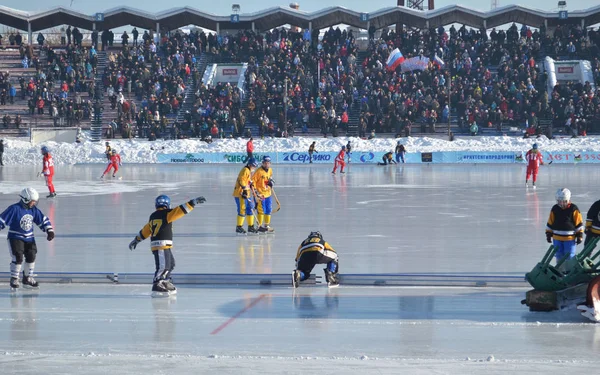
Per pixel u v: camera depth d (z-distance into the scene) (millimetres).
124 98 56406
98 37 70250
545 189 27688
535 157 29172
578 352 7520
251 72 56500
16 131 53781
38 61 61781
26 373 6961
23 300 10094
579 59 57938
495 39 59062
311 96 53906
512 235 16062
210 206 22859
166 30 68125
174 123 52188
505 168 41375
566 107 50250
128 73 58062
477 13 63906
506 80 53906
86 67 60312
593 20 64750
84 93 58688
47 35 75875
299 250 10906
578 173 36281
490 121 51250
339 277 10977
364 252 13930
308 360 7297
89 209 22156
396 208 21719
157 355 7488
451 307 9484
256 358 7367
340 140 49875
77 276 11273
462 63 55375
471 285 10750
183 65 59562
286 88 51000
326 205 22703
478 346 7746
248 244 15141
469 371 6941
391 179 33562
